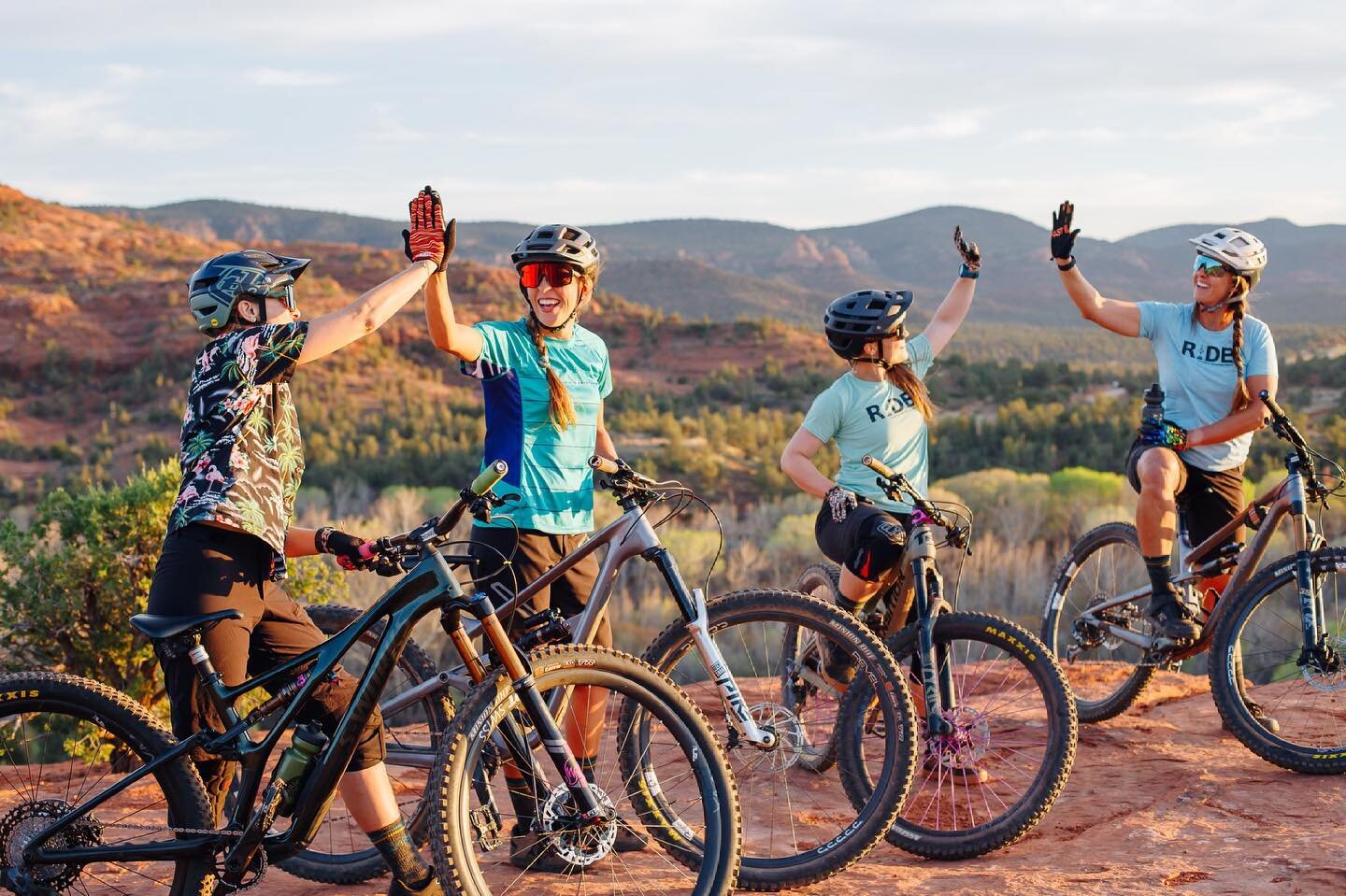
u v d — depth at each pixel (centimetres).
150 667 945
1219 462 573
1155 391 575
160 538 941
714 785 352
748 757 464
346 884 421
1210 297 564
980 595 2259
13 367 13825
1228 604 537
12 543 928
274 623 375
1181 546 591
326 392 11481
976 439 6012
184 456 356
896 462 489
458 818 324
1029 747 523
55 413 12688
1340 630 539
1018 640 431
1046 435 5847
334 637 360
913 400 489
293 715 357
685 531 2798
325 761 348
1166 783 502
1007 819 416
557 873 406
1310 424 5072
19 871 349
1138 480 577
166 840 352
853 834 392
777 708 452
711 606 409
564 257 424
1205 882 381
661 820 394
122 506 927
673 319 17012
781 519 3419
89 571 918
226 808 420
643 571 2269
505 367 423
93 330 14800
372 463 6450
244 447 354
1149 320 584
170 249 19688
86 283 16588
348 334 356
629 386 13850
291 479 371
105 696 352
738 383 12450
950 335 523
